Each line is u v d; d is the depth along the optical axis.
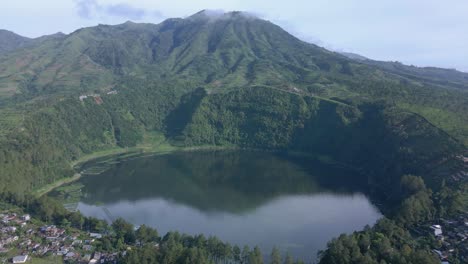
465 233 178.12
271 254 173.38
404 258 147.75
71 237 185.25
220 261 173.00
